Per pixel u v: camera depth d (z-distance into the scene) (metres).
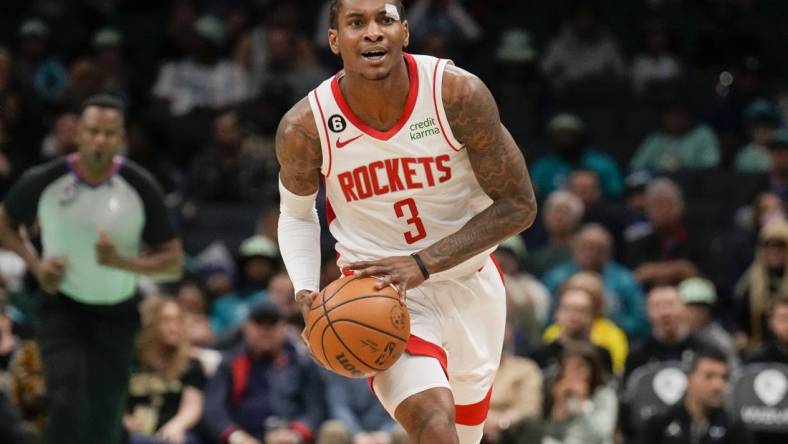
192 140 36.03
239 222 32.69
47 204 17.61
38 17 40.66
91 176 17.73
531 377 22.70
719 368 21.30
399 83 11.87
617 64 38.78
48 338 17.53
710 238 31.69
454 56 37.84
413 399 12.16
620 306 27.00
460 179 12.32
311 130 12.15
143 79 39.88
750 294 26.41
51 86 38.25
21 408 20.45
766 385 22.75
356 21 11.68
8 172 31.75
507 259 26.19
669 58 38.38
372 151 12.10
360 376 12.04
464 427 13.64
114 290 17.66
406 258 11.95
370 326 11.66
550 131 33.84
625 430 22.69
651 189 29.22
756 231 28.98
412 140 12.02
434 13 38.97
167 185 33.06
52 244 17.66
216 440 22.25
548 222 29.03
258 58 37.59
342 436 21.81
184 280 27.64
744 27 38.84
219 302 28.11
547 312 26.77
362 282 11.86
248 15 40.34
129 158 33.16
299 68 37.31
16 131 34.12
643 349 24.05
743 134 35.97
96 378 17.59
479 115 11.88
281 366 22.89
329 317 11.78
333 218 12.92
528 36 40.25
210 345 25.47
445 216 12.48
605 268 27.34
